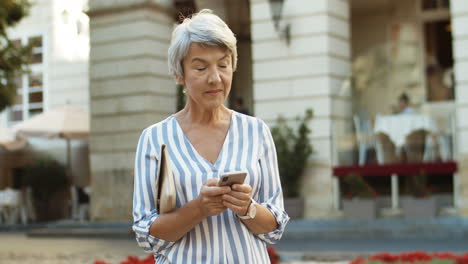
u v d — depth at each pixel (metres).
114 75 17.92
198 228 2.62
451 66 18.36
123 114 17.80
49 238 15.68
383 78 14.74
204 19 2.59
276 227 2.69
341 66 16.06
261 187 2.75
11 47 12.56
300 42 15.80
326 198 15.27
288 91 15.88
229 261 2.62
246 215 2.51
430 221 13.45
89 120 19.03
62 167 20.27
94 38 18.19
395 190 14.48
